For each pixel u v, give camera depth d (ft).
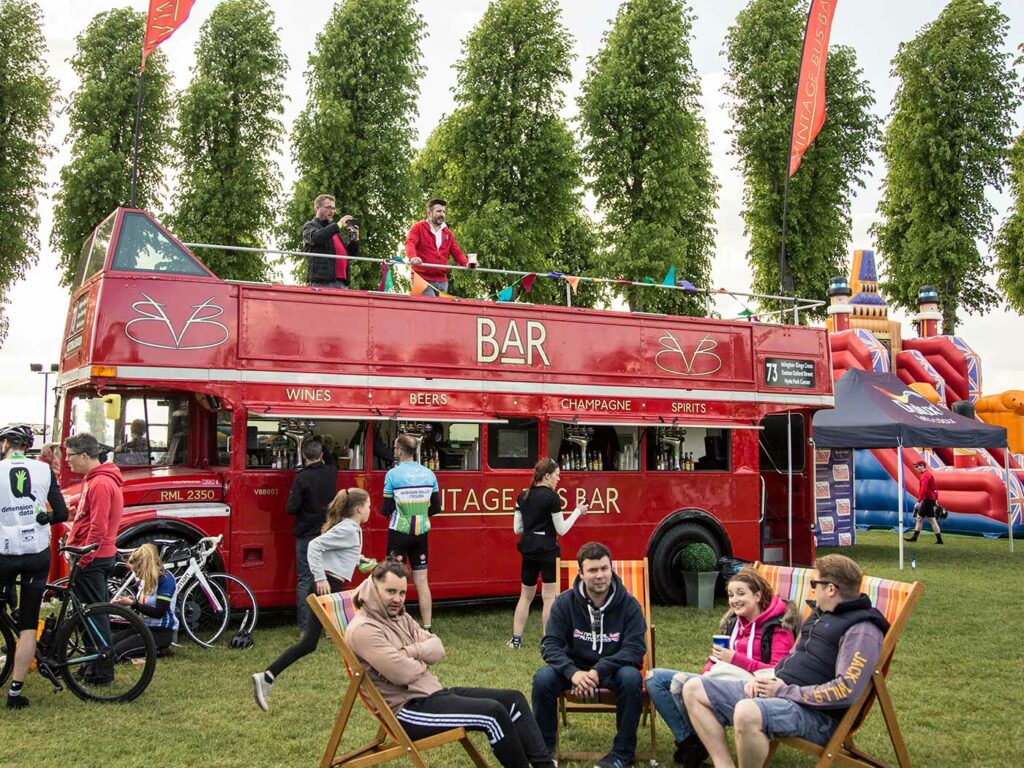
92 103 90.74
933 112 109.81
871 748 19.63
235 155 89.56
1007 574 48.08
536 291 85.51
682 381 39.50
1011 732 20.76
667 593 38.37
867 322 82.79
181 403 33.45
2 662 23.13
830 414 56.80
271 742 19.52
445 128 89.20
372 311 33.68
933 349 85.46
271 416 31.14
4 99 90.74
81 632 23.26
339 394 32.73
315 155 83.82
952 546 63.67
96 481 23.89
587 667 18.66
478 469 35.22
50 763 18.07
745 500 40.45
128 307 29.81
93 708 21.90
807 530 43.37
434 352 34.58
